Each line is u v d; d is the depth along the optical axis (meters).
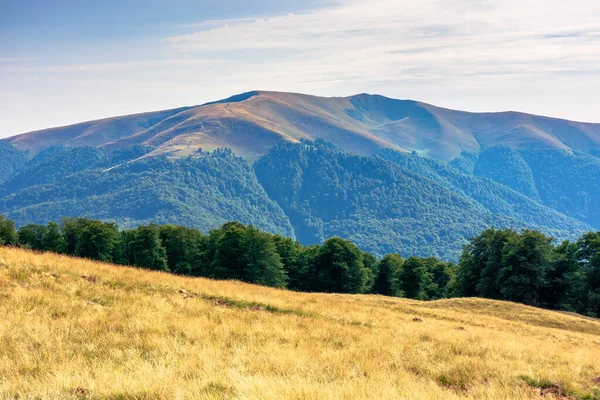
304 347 10.71
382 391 7.16
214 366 8.12
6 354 7.66
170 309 13.02
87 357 8.06
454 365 10.53
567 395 9.52
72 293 12.72
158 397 6.22
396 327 16.20
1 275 13.05
